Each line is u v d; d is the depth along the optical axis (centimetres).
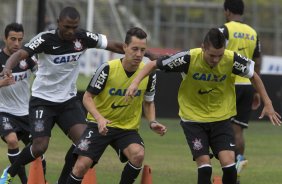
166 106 5028
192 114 2177
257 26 8894
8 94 2545
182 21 8956
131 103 2161
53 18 8644
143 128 4509
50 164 3056
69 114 2366
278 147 3884
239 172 2730
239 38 2809
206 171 2116
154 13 9112
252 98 2819
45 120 2341
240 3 2845
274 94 5053
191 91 2170
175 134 4262
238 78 2795
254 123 5106
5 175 2378
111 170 2970
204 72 2119
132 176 2133
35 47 2319
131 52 2105
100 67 2142
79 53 2373
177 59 2102
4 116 2550
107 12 8969
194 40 8938
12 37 2553
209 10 9044
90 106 2114
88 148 2156
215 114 2170
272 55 8869
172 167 3106
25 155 2345
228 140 2152
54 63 2347
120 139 2172
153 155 3438
